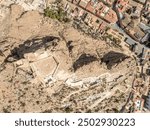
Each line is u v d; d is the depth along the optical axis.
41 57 153.50
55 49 156.00
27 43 159.88
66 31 167.25
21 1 169.75
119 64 161.62
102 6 178.75
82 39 166.75
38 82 153.12
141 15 179.50
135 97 165.88
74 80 155.50
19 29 163.38
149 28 178.25
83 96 157.38
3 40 160.38
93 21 176.12
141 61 172.62
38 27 166.12
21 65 152.25
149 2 180.38
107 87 159.88
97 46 167.50
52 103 154.62
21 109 151.62
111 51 168.38
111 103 161.38
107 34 174.88
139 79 168.12
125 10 179.38
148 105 166.62
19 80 152.00
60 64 154.25
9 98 151.50
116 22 178.12
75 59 158.88
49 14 170.62
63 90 155.25
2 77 150.88
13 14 165.50
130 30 176.50
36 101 153.12
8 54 156.50
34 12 168.25
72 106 156.62
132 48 174.38
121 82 162.62
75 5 177.12
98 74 157.25
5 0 167.50
